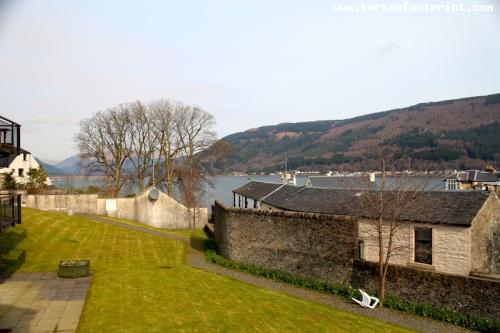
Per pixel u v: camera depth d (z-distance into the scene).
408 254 20.33
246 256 23.72
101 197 43.16
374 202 22.22
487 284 14.99
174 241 29.52
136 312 13.76
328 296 18.50
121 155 50.31
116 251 24.41
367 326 14.49
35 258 20.80
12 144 14.13
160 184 50.69
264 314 14.74
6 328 11.96
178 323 13.16
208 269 22.75
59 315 13.13
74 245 24.56
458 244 19.02
